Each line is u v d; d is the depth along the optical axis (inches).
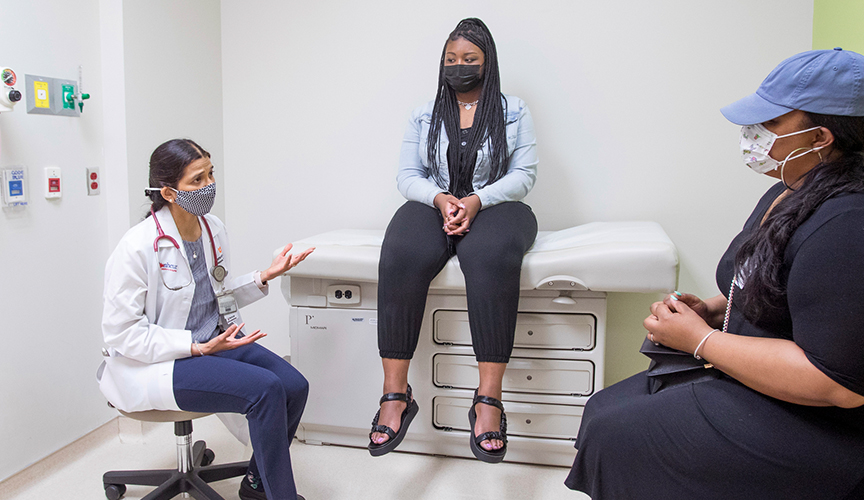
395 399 65.6
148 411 59.6
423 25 94.0
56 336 74.7
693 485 43.3
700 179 89.5
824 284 36.7
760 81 86.0
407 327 66.9
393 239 67.7
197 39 95.1
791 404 41.1
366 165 99.2
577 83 90.7
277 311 105.3
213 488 70.7
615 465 46.4
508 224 68.1
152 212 59.5
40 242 71.8
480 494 70.7
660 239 68.7
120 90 79.8
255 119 102.3
